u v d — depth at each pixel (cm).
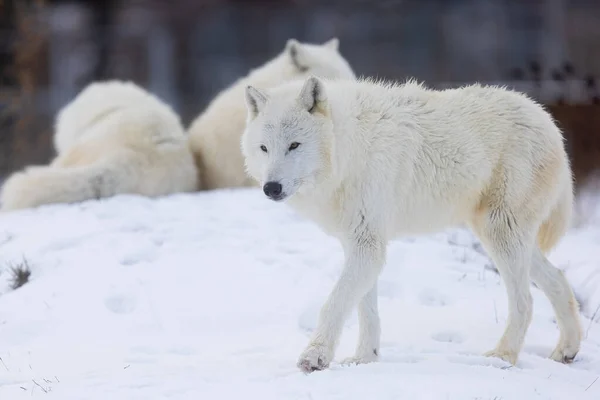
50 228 1301
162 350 944
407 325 1030
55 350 956
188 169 1594
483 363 874
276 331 1003
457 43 4228
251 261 1199
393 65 3891
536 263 983
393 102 946
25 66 2697
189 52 4312
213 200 1466
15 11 2756
